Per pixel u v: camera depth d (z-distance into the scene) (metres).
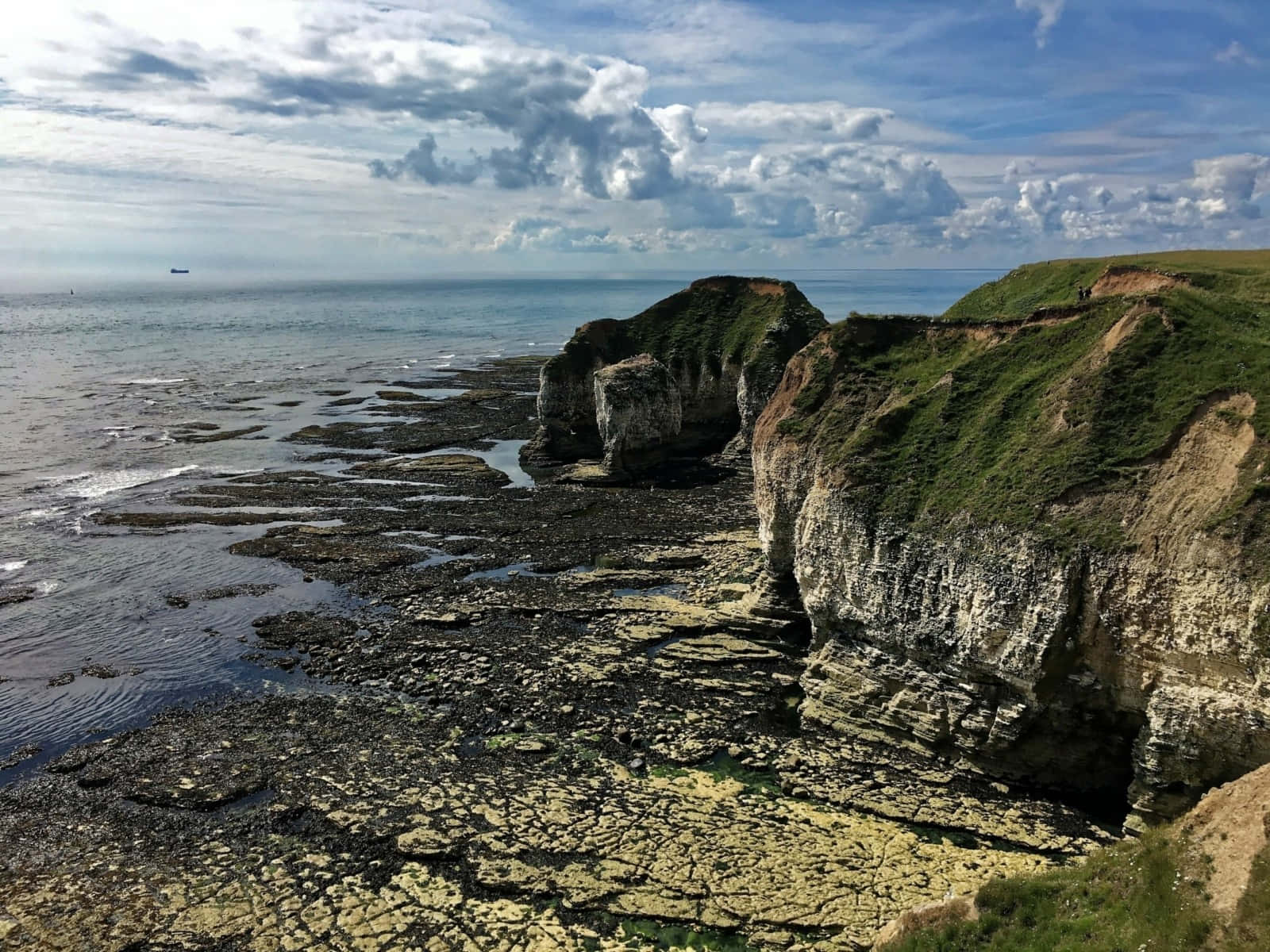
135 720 42.28
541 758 38.56
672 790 35.84
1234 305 44.91
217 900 29.48
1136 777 32.84
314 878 30.67
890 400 50.81
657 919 28.53
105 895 29.80
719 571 61.25
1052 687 35.28
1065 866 30.44
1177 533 32.88
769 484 53.56
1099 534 34.78
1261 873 19.70
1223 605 30.62
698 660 47.94
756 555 63.91
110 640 50.88
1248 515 31.33
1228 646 30.39
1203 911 19.97
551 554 66.25
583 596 57.31
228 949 27.34
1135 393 39.03
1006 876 29.48
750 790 36.06
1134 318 42.34
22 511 74.94
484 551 67.25
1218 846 21.44
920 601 40.09
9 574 60.62
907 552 40.97
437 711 42.88
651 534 70.69
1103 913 22.05
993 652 36.59
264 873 30.91
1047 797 35.50
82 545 66.94
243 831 33.44
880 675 41.00
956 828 33.31
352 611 55.47
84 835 33.25
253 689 45.41
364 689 45.31
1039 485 37.91
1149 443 36.47
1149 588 32.75
